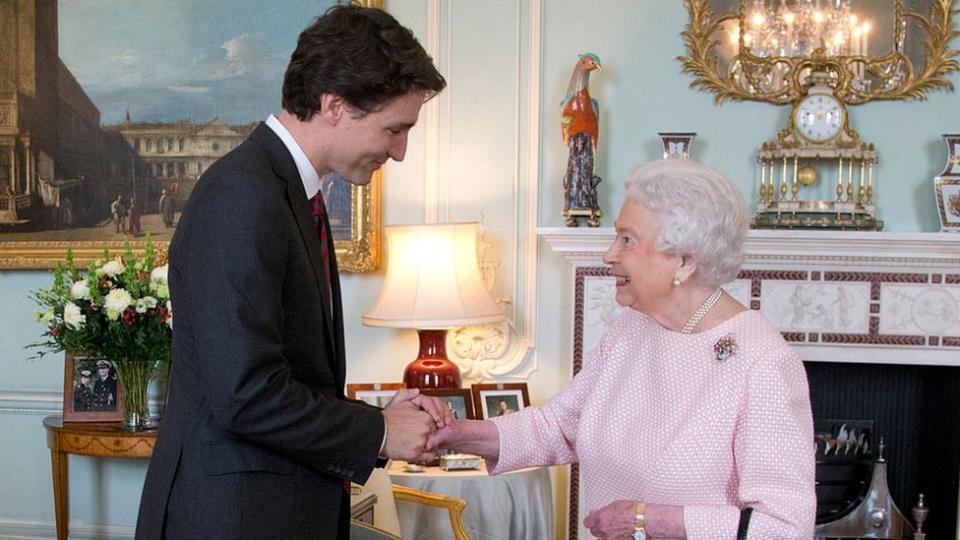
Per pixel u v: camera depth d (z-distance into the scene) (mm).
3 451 4746
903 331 3988
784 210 4062
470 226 4012
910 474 4336
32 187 4629
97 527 4707
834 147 4082
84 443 3926
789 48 4188
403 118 2025
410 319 3900
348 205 4379
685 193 1969
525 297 4367
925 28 4113
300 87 1962
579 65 4047
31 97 4617
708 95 4254
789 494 1848
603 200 4328
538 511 3828
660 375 2053
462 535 3334
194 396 1921
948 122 4129
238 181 1862
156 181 4566
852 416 4375
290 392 1857
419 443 2123
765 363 1923
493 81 4359
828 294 4016
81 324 3787
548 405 2373
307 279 1955
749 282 4059
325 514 2020
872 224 4031
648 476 2000
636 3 4281
